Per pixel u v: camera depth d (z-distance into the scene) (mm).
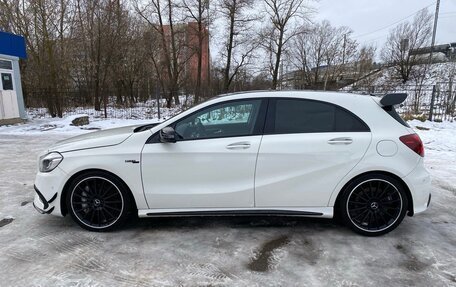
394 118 3828
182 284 2877
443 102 14594
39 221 4184
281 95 3861
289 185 3713
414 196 3703
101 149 3781
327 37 43531
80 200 3863
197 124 3842
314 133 3730
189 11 29156
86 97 22062
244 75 34312
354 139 3670
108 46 21156
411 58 41781
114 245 3564
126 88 29016
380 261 3260
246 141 3701
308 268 3135
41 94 19047
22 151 8859
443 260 3285
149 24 29719
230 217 4328
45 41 17828
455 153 8594
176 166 3719
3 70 14969
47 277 2971
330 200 3748
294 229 3971
